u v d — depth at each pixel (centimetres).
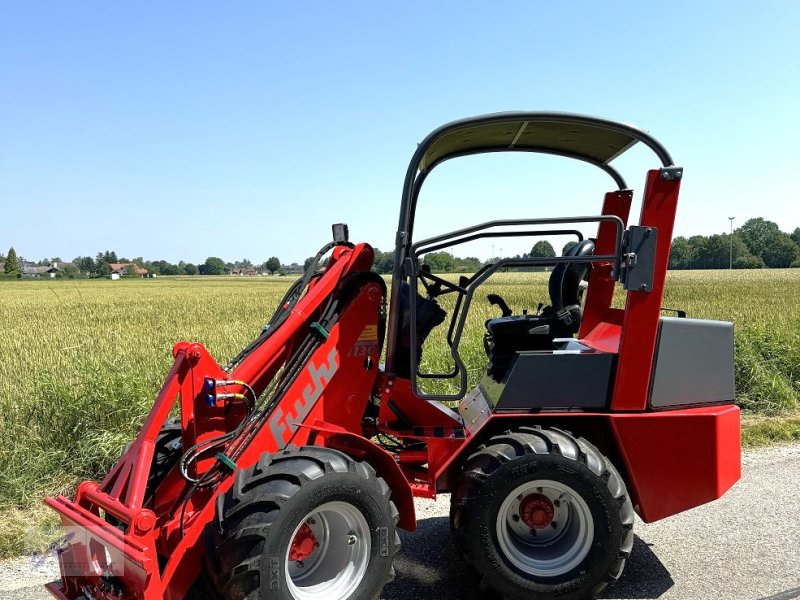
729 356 393
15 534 450
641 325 361
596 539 344
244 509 304
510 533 358
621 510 345
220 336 1356
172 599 311
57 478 541
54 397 602
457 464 385
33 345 1287
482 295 1773
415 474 418
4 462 533
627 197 448
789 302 2158
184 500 324
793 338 938
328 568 337
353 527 333
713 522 466
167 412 341
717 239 8725
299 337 390
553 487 347
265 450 350
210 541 308
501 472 341
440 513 500
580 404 370
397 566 407
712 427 369
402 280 383
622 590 371
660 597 363
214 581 305
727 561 406
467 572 398
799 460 604
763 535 443
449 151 432
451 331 439
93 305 2777
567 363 371
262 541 298
